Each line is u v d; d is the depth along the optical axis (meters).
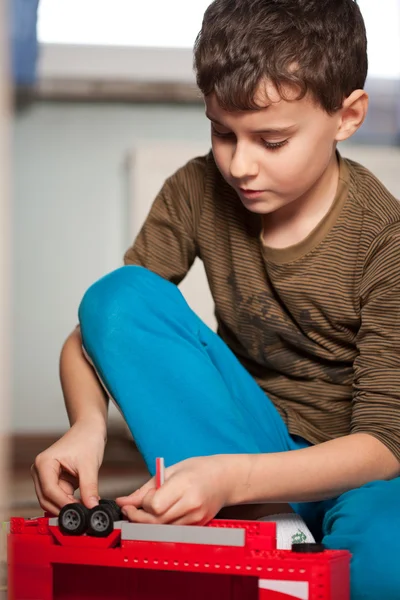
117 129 3.11
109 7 3.06
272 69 0.95
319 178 1.11
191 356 1.01
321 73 0.99
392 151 3.06
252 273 1.19
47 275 3.08
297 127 0.98
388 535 0.84
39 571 0.80
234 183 1.02
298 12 1.02
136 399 0.98
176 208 1.29
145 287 1.05
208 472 0.84
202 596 0.78
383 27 3.07
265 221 1.16
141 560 0.76
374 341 1.06
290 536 0.94
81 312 1.05
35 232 3.08
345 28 1.06
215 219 1.24
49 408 3.05
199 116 3.15
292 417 1.17
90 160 3.09
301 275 1.13
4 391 0.44
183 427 0.98
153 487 0.85
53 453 0.95
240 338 1.24
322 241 1.12
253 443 1.00
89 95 3.07
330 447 0.93
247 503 0.96
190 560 0.74
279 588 0.71
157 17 3.08
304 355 1.19
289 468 0.89
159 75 3.08
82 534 0.79
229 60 0.97
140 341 1.00
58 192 3.08
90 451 0.97
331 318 1.13
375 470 0.94
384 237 1.08
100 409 1.06
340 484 0.92
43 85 3.03
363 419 1.01
